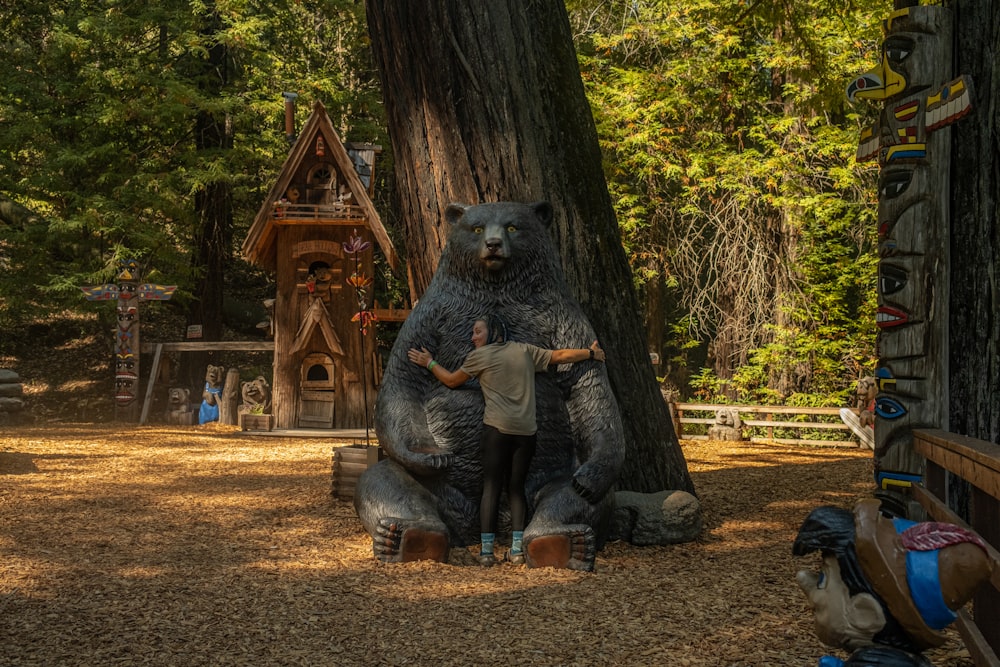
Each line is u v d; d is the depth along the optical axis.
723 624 4.70
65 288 17.92
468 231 6.76
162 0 19.08
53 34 18.77
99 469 10.15
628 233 19.42
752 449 14.21
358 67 22.30
